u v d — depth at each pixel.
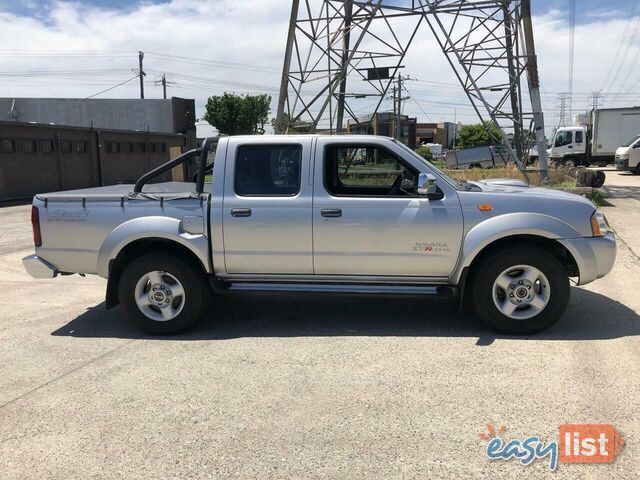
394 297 5.34
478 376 4.33
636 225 11.44
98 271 5.54
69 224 5.54
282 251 5.36
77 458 3.35
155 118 37.28
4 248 10.52
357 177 6.03
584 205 5.17
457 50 18.23
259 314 6.16
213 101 64.56
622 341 5.02
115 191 6.11
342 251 5.30
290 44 18.22
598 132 31.39
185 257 5.51
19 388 4.35
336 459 3.27
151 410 3.93
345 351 4.95
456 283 5.27
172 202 5.43
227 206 5.36
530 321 5.17
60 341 5.44
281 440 3.49
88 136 24.77
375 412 3.81
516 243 5.23
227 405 3.98
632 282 7.18
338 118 20.56
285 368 4.61
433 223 5.16
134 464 3.28
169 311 5.50
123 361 4.88
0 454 3.42
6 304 6.82
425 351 4.90
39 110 37.75
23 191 20.73
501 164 34.72
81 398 4.14
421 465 3.19
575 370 4.39
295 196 5.33
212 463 3.26
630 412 3.71
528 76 17.03
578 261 5.11
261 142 5.42
